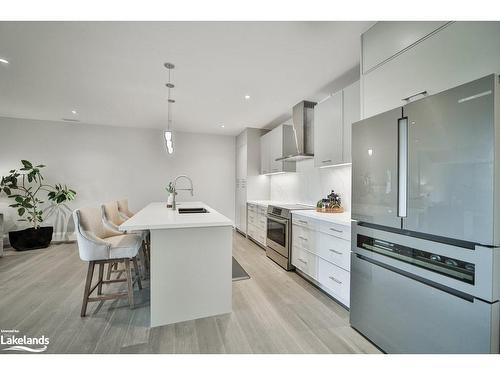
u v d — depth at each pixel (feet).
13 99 10.98
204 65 7.70
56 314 6.37
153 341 5.30
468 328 3.44
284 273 9.68
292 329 5.81
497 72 3.44
